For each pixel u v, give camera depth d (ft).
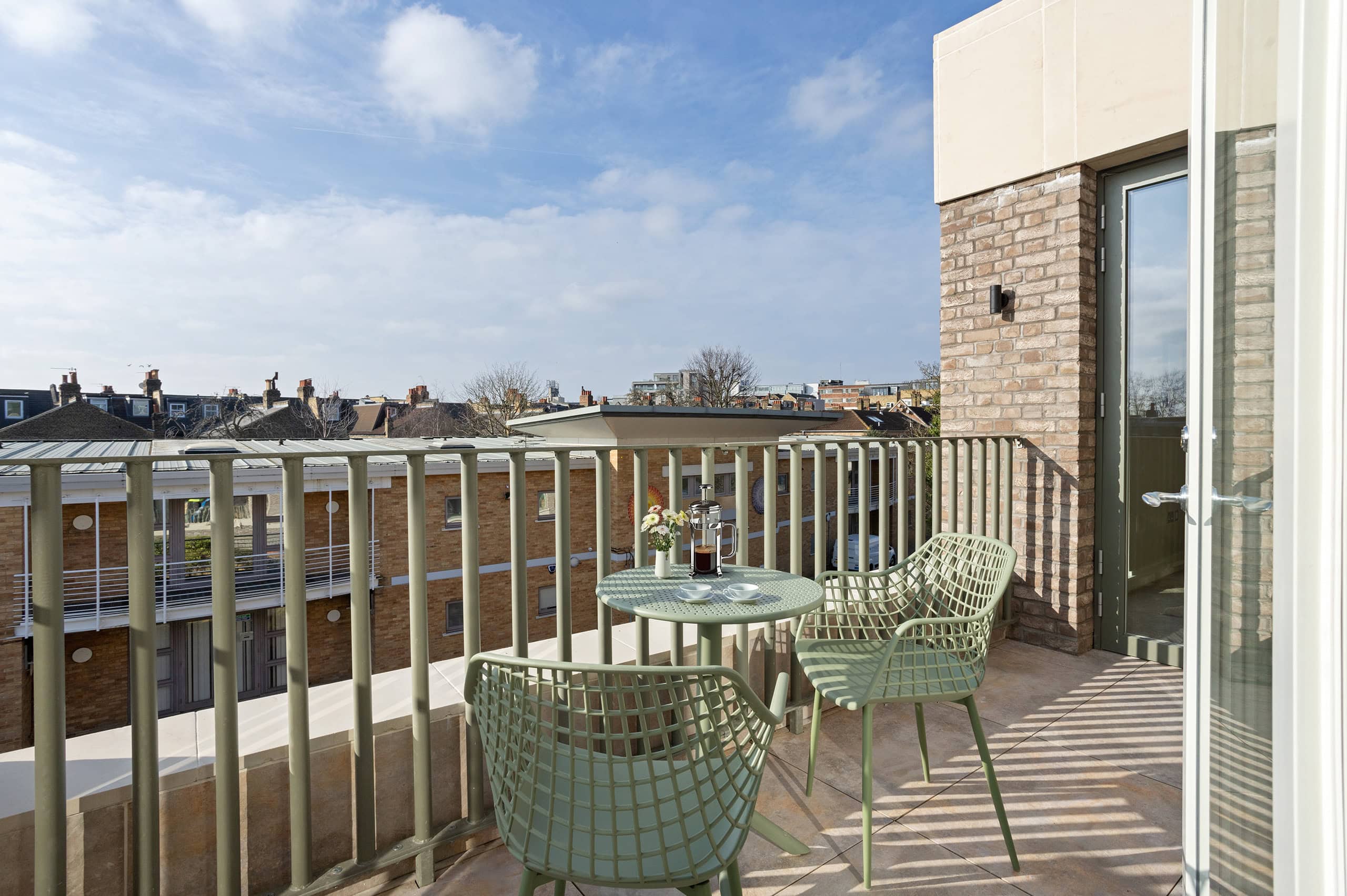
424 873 6.53
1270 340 3.17
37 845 4.78
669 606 6.57
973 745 9.30
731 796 4.97
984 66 13.98
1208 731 3.73
